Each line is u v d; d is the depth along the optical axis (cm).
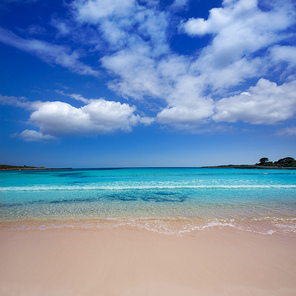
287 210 920
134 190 1648
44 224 700
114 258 438
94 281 348
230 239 557
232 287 333
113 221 739
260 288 331
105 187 1836
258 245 515
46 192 1538
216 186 1872
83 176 3441
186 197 1295
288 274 375
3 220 755
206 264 412
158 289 327
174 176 3428
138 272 379
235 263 418
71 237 569
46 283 341
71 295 311
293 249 490
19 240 543
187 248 495
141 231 624
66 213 873
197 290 324
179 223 714
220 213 866
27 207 1001
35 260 425
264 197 1279
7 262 415
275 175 3747
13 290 321
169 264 412
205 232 616
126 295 311
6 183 2261
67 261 422
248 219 768
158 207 995
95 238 562
